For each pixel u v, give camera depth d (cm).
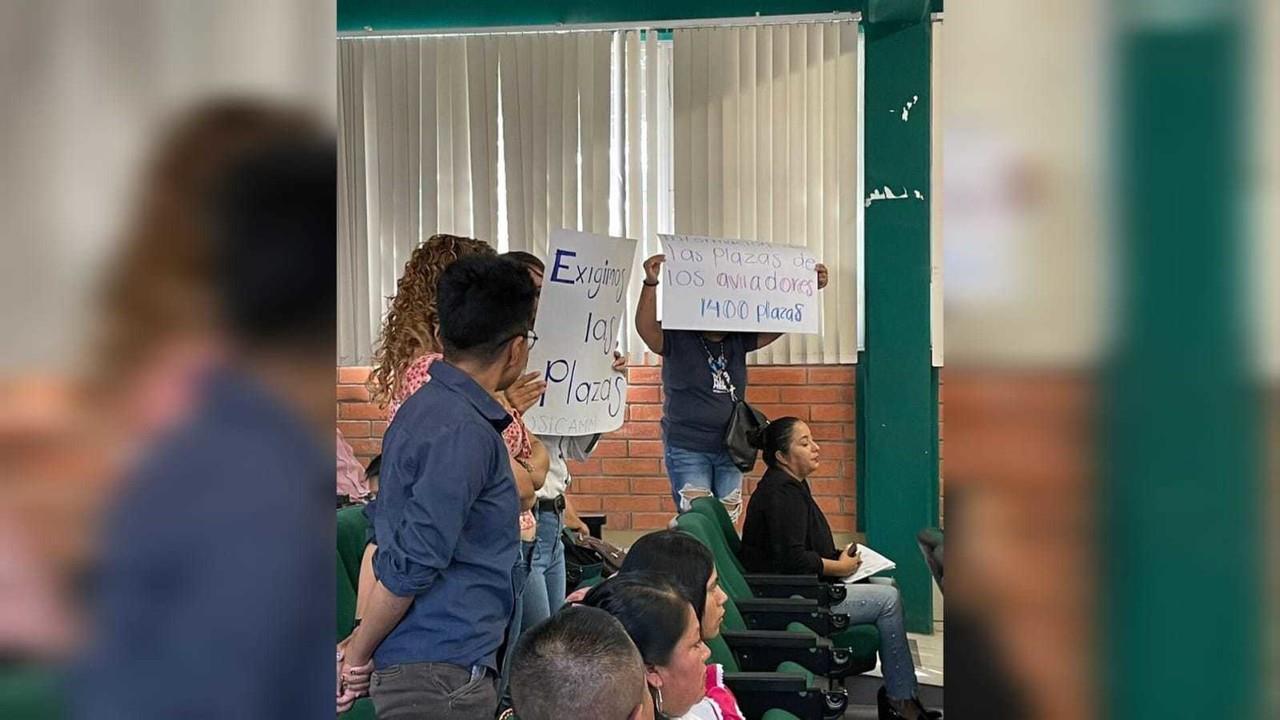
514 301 163
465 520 153
